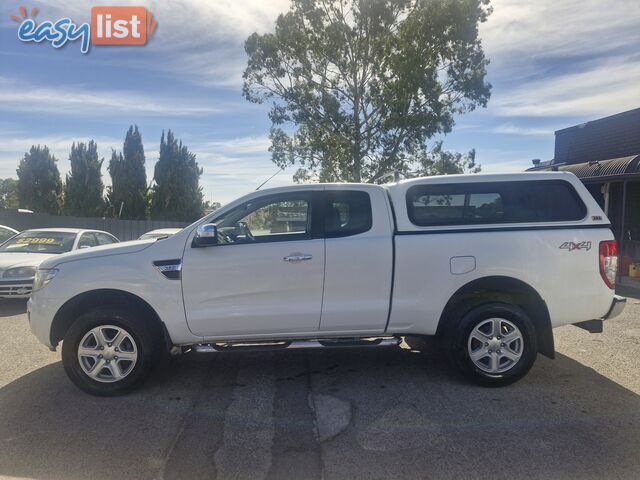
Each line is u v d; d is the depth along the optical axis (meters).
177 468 3.61
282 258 5.01
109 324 4.92
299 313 5.04
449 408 4.61
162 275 4.99
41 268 5.20
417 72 26.28
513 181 5.29
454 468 3.56
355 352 6.43
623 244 13.77
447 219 5.20
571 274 5.11
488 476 3.46
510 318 5.02
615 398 4.81
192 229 5.14
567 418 4.36
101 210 31.17
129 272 4.98
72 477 3.49
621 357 6.12
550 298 5.09
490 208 5.24
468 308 5.05
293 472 3.55
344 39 27.61
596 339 6.94
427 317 5.11
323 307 5.05
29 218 27.58
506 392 4.98
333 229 5.16
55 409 4.65
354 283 5.05
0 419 4.43
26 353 6.36
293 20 28.16
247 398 4.92
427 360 6.06
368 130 28.19
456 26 26.88
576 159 17.95
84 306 5.14
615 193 15.62
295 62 29.22
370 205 5.21
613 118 16.03
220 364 5.98
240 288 5.02
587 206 5.23
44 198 32.31
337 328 5.12
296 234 5.16
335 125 28.20
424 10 26.89
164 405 4.75
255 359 6.17
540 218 5.20
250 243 5.08
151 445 3.95
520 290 5.11
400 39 26.83
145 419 4.43
